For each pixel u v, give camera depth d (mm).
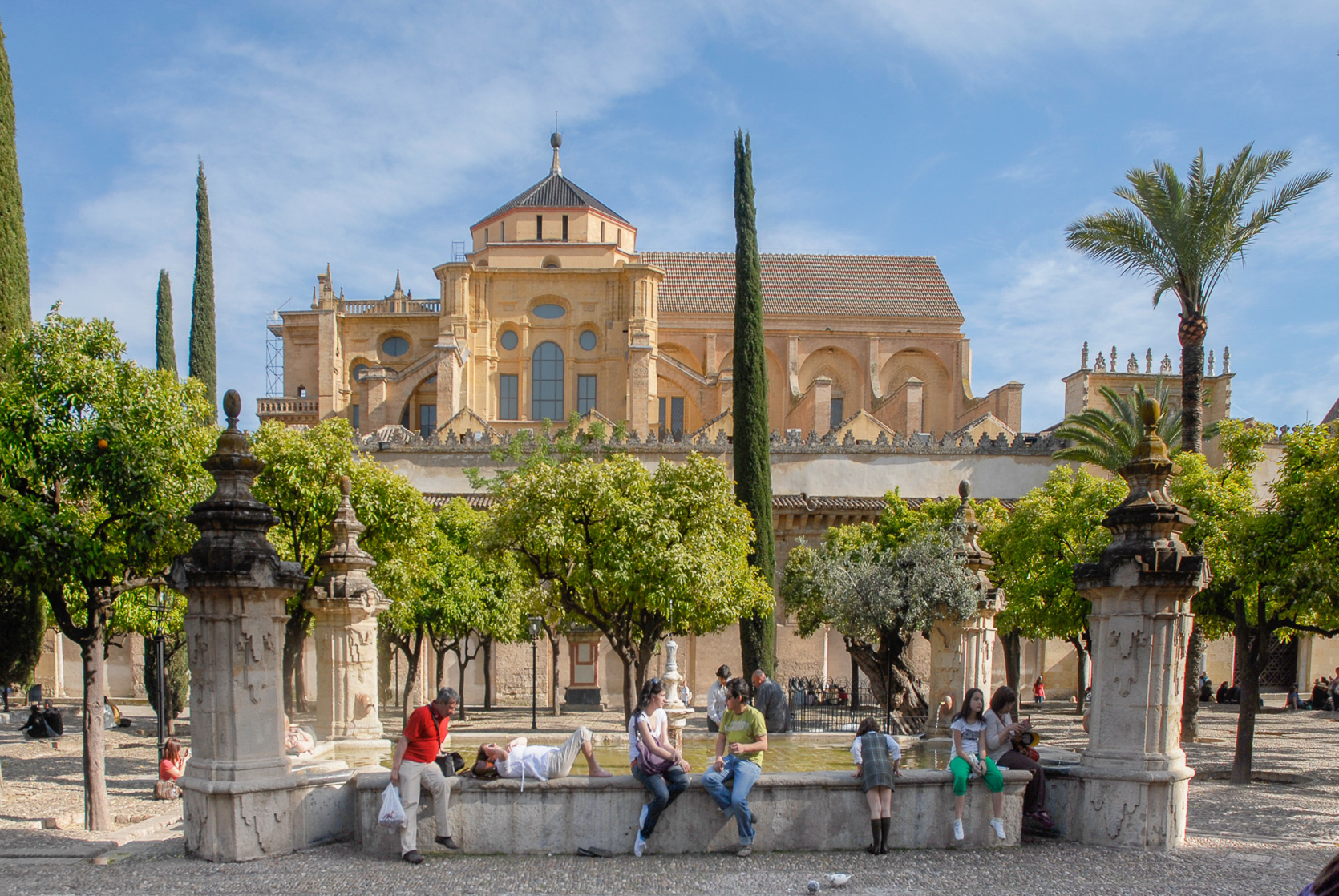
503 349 62750
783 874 10242
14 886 9656
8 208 21969
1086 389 58281
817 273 74875
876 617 21500
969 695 11750
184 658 34375
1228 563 20422
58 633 48438
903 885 9898
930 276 75625
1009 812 11531
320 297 68250
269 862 10367
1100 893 9656
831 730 21688
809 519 47250
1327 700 42938
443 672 46750
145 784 20625
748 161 34875
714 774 11008
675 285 72438
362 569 18203
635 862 10625
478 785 10961
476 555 37344
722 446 48719
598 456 48625
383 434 49594
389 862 10469
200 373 47469
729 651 46750
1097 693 11758
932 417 71188
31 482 16531
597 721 37906
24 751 26906
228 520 10477
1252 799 17328
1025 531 34031
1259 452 24266
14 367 16750
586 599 25219
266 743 10742
